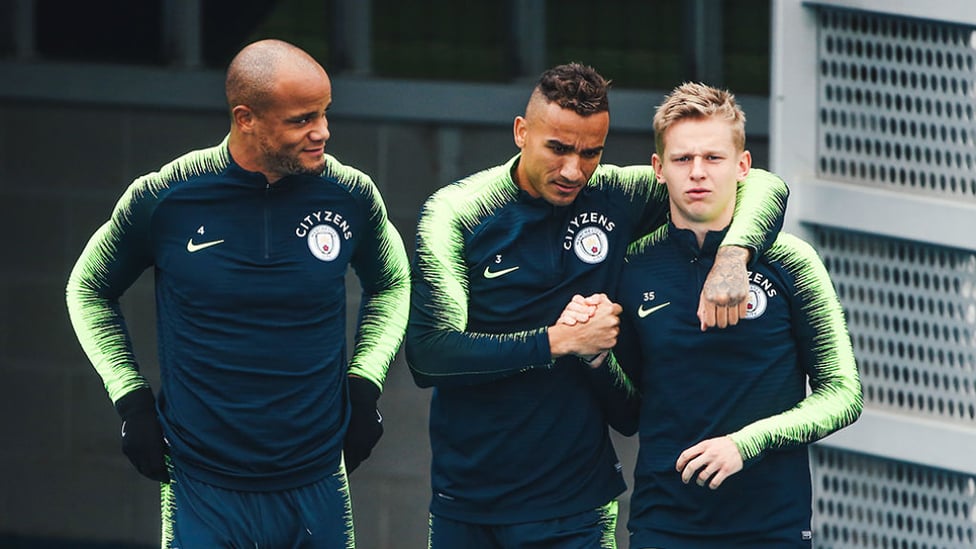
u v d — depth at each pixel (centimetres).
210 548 1362
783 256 1343
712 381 1338
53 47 2456
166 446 1388
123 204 1350
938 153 1684
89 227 2453
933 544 1695
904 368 1698
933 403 1691
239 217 1336
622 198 1391
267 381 1347
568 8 2306
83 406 2470
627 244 1386
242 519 1370
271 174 1331
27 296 2473
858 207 1678
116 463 2467
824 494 1725
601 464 1427
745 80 2259
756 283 1334
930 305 1686
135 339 2406
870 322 1698
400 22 2353
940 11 1666
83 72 2433
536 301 1378
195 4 2411
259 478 1366
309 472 1378
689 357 1340
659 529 1374
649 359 1361
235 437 1354
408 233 2353
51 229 2462
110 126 2439
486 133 2333
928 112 1688
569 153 1315
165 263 1347
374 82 2347
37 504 2489
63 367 2472
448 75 2347
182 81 2409
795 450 1367
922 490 1698
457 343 1365
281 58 1287
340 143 2367
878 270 1694
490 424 1402
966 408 1684
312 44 2384
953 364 1684
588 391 1406
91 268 1387
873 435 1700
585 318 1327
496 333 1391
